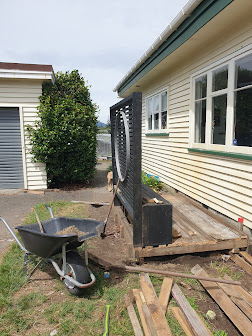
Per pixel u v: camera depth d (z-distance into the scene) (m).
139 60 7.00
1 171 8.43
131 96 3.57
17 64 7.60
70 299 2.95
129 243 3.79
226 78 4.49
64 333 2.44
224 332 2.42
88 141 9.07
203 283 3.11
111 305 2.82
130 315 2.61
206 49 5.09
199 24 4.14
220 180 4.75
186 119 6.16
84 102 9.52
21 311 2.73
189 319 2.49
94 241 4.57
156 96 8.41
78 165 9.09
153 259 3.85
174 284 3.08
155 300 2.72
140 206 3.58
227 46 4.40
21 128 8.14
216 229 4.23
